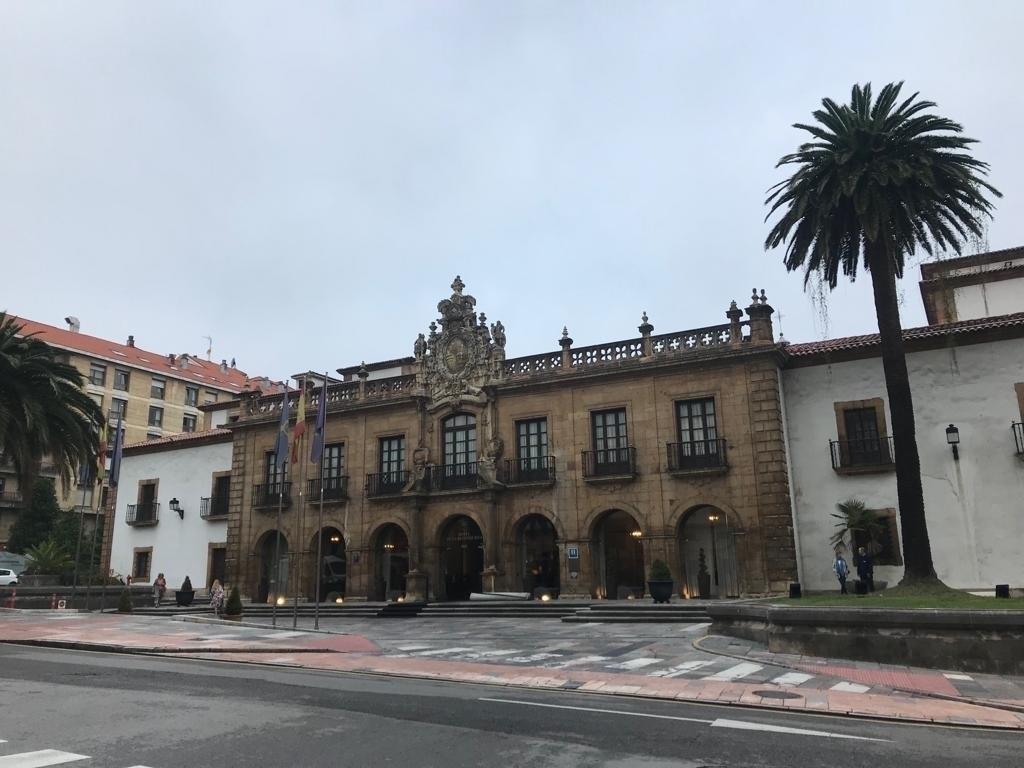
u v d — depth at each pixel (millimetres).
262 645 18047
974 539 24844
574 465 30922
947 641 13508
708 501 28141
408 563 33875
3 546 58906
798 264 23562
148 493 44156
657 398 29906
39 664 14602
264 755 7109
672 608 24156
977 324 26000
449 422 34625
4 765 6652
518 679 12852
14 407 28938
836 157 21078
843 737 8297
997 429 25219
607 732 8312
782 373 29219
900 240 21219
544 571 31859
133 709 9414
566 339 32219
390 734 8055
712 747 7672
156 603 36500
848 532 26375
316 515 36656
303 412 29703
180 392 74500
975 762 7215
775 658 14828
